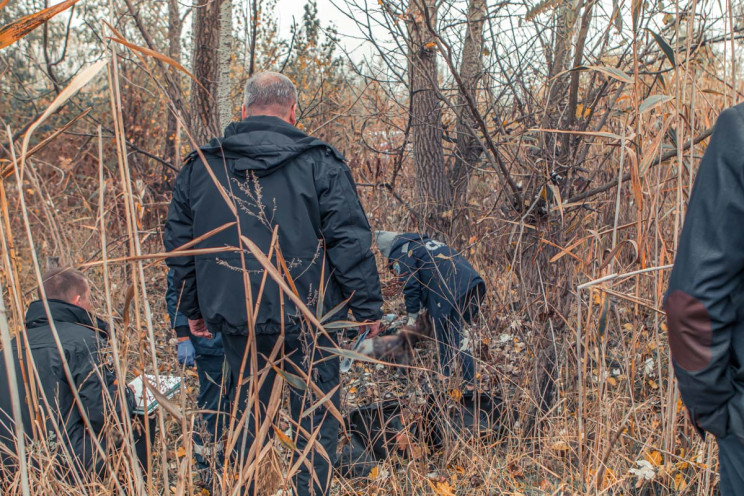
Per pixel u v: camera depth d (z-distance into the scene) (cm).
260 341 204
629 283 281
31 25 124
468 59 330
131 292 158
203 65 367
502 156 288
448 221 369
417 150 375
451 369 271
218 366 271
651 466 200
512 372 292
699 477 200
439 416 258
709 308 122
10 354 128
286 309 197
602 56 262
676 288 127
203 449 228
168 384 242
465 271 302
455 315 301
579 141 257
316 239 203
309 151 205
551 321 248
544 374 264
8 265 147
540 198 256
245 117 214
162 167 583
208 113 373
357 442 273
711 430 132
